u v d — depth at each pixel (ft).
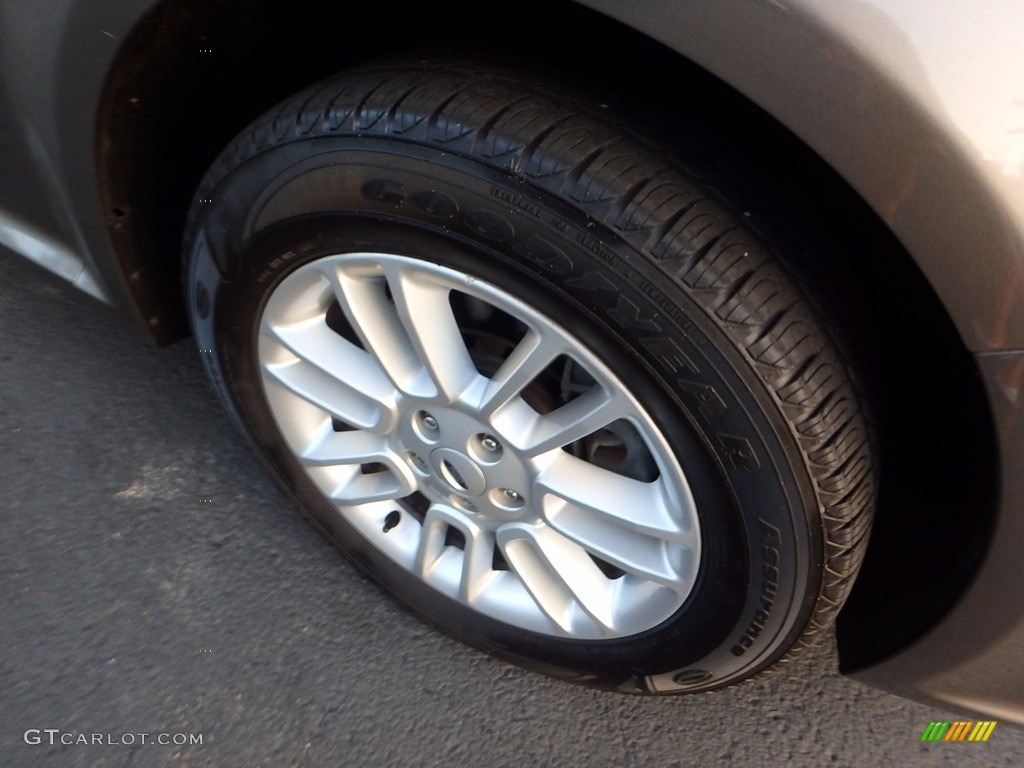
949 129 2.50
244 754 4.75
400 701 5.06
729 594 3.79
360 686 5.10
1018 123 2.48
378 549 5.09
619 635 4.36
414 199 3.34
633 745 4.97
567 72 3.49
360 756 4.80
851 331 3.53
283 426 4.84
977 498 3.27
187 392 6.51
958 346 3.28
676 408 3.34
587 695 5.18
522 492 4.16
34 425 6.16
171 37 3.68
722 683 4.41
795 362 3.18
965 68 2.48
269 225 3.81
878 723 5.13
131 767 4.61
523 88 3.35
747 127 3.42
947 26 2.47
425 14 3.96
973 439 3.24
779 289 3.21
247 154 3.76
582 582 4.39
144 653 5.10
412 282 3.67
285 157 3.61
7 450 5.99
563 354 3.75
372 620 5.42
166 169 4.48
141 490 5.88
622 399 3.47
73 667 5.00
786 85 2.66
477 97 3.30
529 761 4.86
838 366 3.33
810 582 3.59
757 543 3.53
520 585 4.78
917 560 3.86
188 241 4.29
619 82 3.48
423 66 3.54
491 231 3.25
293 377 4.55
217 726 4.84
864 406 3.48
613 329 3.26
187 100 4.16
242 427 5.07
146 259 4.85
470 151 3.20
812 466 3.28
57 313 6.91
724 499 3.48
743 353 3.12
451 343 3.90
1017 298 2.65
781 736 5.05
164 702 4.91
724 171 3.30
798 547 3.48
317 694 5.04
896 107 2.54
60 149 4.26
